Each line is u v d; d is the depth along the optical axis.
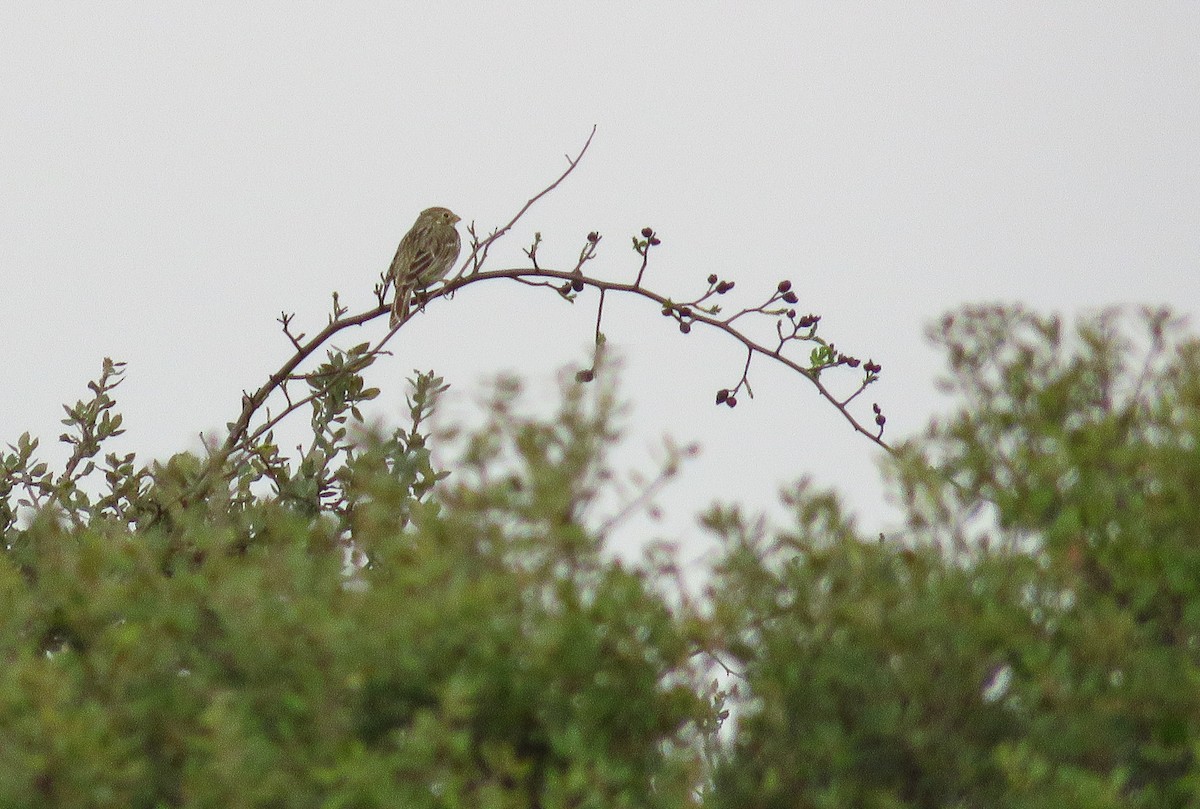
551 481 10.54
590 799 9.95
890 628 10.58
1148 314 12.01
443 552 10.64
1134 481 11.30
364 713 10.65
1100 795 9.87
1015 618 10.62
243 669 10.74
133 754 10.44
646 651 10.59
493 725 10.68
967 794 10.62
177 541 14.02
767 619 10.85
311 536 11.70
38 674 9.88
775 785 10.47
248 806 9.68
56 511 12.66
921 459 11.29
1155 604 10.98
